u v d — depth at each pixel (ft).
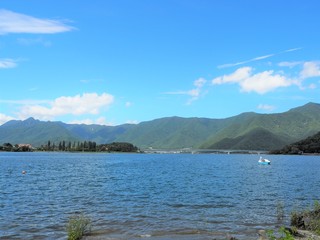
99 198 137.90
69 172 295.48
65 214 103.91
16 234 80.07
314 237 77.15
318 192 162.30
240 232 84.12
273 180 226.79
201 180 224.33
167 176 260.01
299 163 528.22
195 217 101.45
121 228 87.20
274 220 97.86
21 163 453.58
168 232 83.56
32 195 145.28
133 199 135.95
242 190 167.84
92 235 80.12
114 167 389.60
